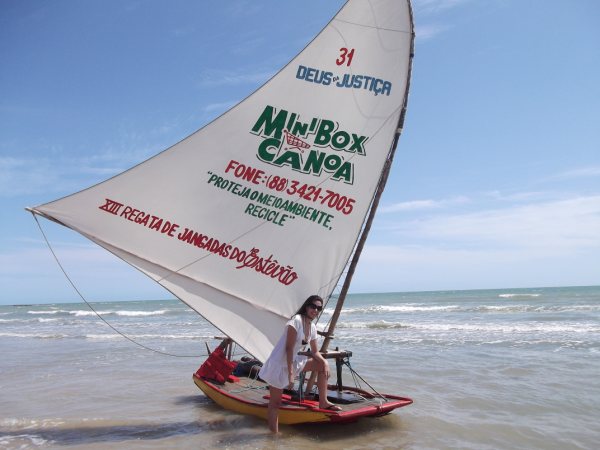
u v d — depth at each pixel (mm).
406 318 26125
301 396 5797
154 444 5566
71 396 8328
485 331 17438
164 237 5953
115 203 5918
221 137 6227
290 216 6008
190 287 5859
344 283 5797
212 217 6055
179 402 7637
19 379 10172
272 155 6148
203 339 17484
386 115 5938
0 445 5703
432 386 8406
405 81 5910
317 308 5297
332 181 5980
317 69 6234
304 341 5332
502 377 9023
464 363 10656
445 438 5602
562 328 17266
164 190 6055
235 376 7766
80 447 5566
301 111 6184
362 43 6133
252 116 6250
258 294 5871
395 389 8234
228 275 5922
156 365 11594
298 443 5379
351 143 6004
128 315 40031
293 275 5879
